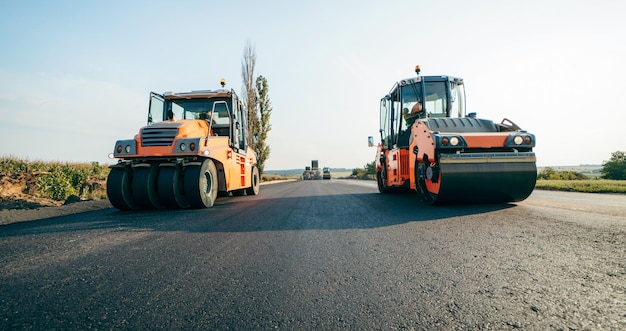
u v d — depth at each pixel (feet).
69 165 48.34
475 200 18.54
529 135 17.54
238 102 30.81
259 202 26.37
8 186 33.47
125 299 5.94
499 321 4.79
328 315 5.14
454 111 26.43
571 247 8.95
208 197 22.84
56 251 9.90
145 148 21.56
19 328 4.82
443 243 9.88
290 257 8.73
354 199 27.07
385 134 31.04
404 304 5.49
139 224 15.10
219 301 5.79
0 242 11.55
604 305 5.26
